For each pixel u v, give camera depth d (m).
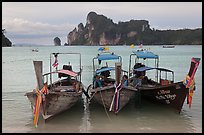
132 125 15.33
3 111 18.19
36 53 117.31
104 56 21.56
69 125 15.34
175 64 57.28
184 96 16.39
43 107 14.81
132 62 62.44
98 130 14.59
